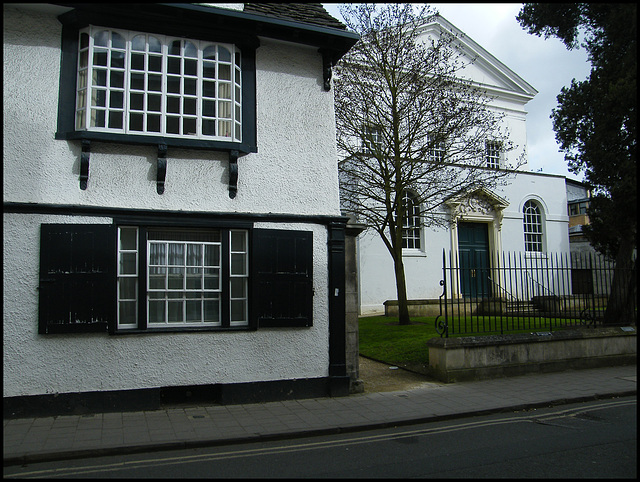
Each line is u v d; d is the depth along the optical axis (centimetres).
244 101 846
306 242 843
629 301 1218
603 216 1211
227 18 807
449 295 1969
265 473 498
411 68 1395
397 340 1230
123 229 772
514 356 995
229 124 834
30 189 723
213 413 732
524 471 494
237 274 823
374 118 1405
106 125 764
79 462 543
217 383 779
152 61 805
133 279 772
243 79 849
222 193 816
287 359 820
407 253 1922
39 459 544
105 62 780
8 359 690
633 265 1222
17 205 707
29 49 746
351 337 871
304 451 575
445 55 1510
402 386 912
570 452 555
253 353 801
